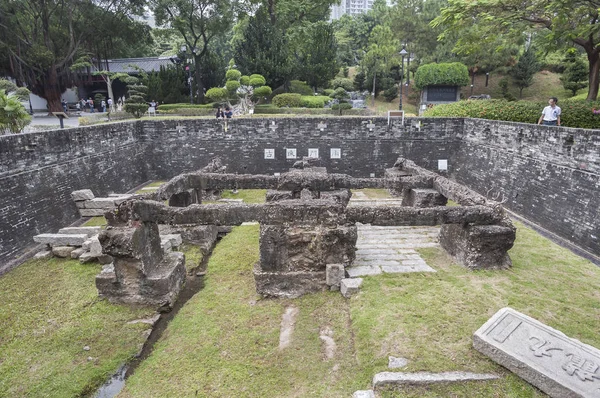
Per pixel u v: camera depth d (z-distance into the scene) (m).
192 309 5.80
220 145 13.84
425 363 4.08
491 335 4.18
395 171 11.63
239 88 22.66
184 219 5.92
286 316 5.53
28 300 6.16
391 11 29.14
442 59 27.56
